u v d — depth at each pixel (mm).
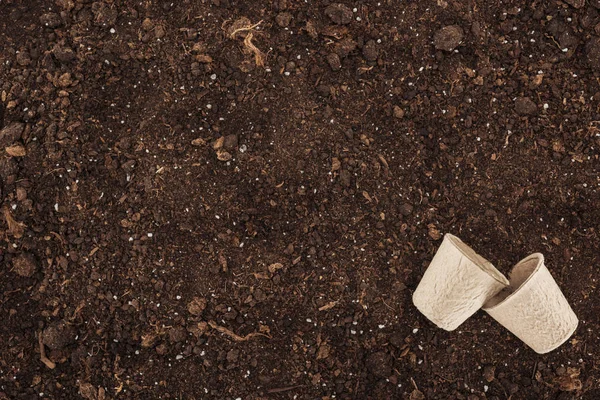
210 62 890
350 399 897
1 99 902
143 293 890
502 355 895
